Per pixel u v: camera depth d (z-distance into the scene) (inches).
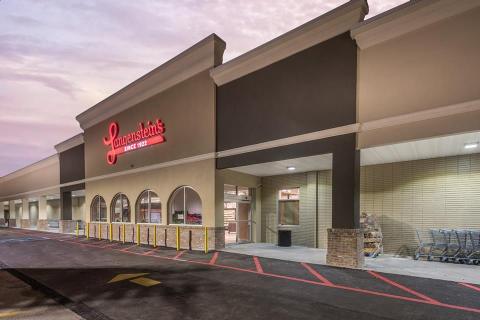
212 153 641.6
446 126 381.1
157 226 749.3
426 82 400.5
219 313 272.7
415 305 283.6
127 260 538.3
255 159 578.2
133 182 847.7
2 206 2010.3
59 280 404.2
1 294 345.1
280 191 727.1
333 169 469.4
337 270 422.9
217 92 659.4
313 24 500.7
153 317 267.4
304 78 519.5
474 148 462.3
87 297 327.3
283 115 544.1
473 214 488.7
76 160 1133.7
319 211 650.8
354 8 458.6
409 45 416.8
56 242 858.1
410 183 549.3
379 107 435.5
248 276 400.2
